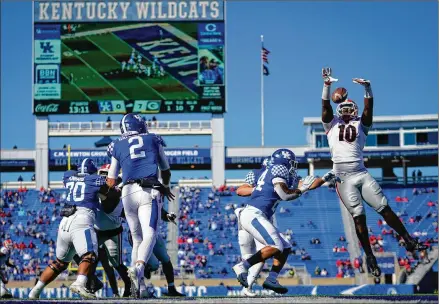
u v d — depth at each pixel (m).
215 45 43.28
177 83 43.25
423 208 45.91
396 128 50.69
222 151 46.56
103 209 13.42
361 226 11.42
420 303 8.05
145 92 43.06
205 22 43.34
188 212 45.16
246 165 51.25
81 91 43.06
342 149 11.39
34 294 11.68
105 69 43.00
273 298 9.34
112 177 11.05
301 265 40.53
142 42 43.06
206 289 31.30
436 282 37.22
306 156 49.78
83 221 11.16
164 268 13.94
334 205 46.38
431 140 50.25
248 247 12.27
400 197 47.19
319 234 43.47
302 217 45.19
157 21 43.19
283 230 43.91
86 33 43.06
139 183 10.55
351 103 11.41
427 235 43.16
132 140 10.77
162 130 46.75
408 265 37.91
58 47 42.94
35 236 42.91
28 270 38.75
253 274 12.07
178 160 48.28
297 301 8.30
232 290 31.27
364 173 11.42
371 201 11.38
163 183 11.18
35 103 43.03
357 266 37.50
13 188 48.28
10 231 43.44
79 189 11.30
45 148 46.22
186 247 41.88
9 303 8.88
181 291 31.28
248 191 11.96
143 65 43.09
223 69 43.41
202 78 43.34
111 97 42.94
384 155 49.28
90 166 11.65
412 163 52.44
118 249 13.85
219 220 44.38
